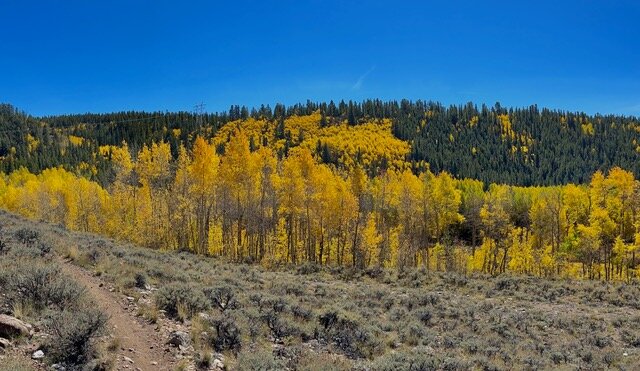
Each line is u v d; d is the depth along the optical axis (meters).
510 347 14.07
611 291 26.91
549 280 31.64
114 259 15.95
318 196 43.56
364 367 9.41
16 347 7.36
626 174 42.97
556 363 12.97
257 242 43.38
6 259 11.66
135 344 8.97
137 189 53.91
